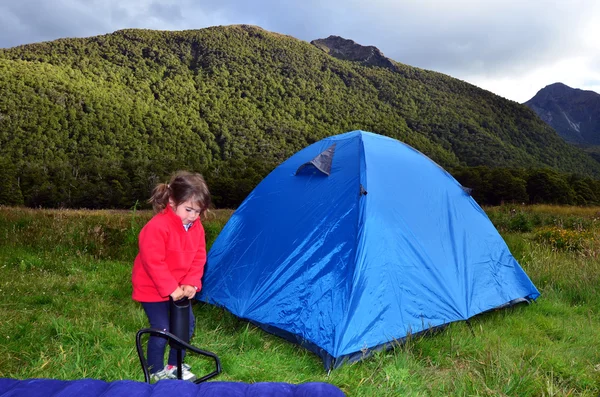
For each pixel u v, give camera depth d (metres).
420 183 4.53
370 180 4.19
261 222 4.52
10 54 176.88
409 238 4.05
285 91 189.00
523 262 6.70
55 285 5.10
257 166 92.62
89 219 8.90
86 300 4.61
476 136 175.38
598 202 51.88
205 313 4.36
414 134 171.12
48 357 3.00
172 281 2.47
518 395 2.81
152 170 84.25
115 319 3.94
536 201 50.22
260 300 3.98
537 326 4.36
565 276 5.90
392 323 3.64
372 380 3.01
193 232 2.72
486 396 2.80
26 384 1.47
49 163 93.06
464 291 4.18
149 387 1.46
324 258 3.88
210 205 2.64
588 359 3.52
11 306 4.25
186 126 146.12
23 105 121.94
